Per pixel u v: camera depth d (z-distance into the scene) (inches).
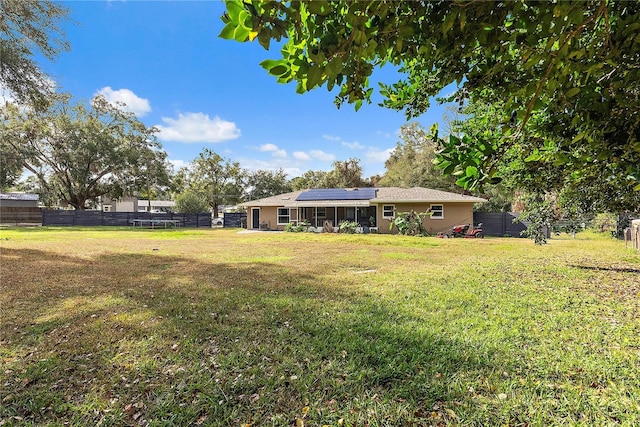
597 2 38.8
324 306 178.1
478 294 199.8
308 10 36.4
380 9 38.8
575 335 133.6
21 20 351.9
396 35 41.9
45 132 987.3
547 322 149.2
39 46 374.6
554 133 53.2
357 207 841.5
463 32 43.9
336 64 40.4
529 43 44.3
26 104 408.8
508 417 83.7
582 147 56.7
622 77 46.6
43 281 249.1
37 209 1054.4
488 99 69.9
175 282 245.8
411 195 792.3
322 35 40.1
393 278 252.2
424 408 88.5
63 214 1074.1
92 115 1081.4
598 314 159.9
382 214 800.9
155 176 1191.6
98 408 91.4
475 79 53.6
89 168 1097.4
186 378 105.5
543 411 85.4
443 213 761.0
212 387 100.2
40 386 102.3
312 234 733.3
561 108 51.4
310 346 126.6
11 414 89.1
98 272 287.7
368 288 220.4
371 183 1540.4
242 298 196.5
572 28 40.8
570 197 195.8
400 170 1218.0
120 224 1127.6
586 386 96.7
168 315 166.1
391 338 132.3
